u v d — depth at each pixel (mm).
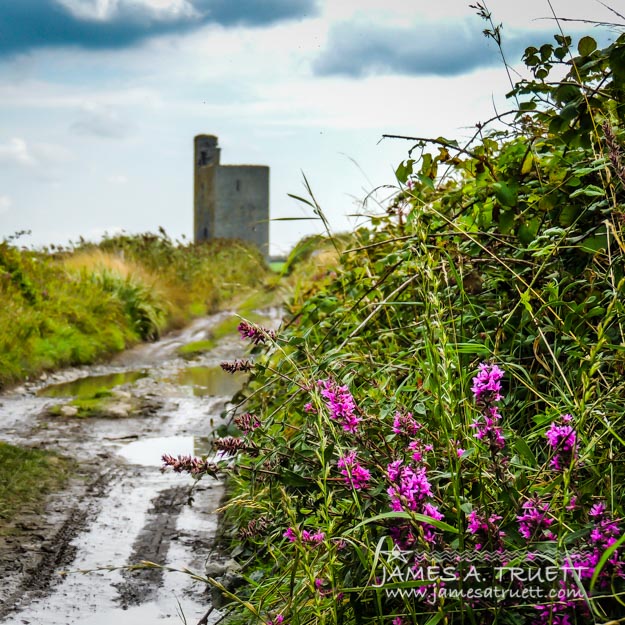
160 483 5953
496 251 4055
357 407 2898
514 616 2291
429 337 2834
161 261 25469
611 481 2471
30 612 3785
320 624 2551
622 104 3625
